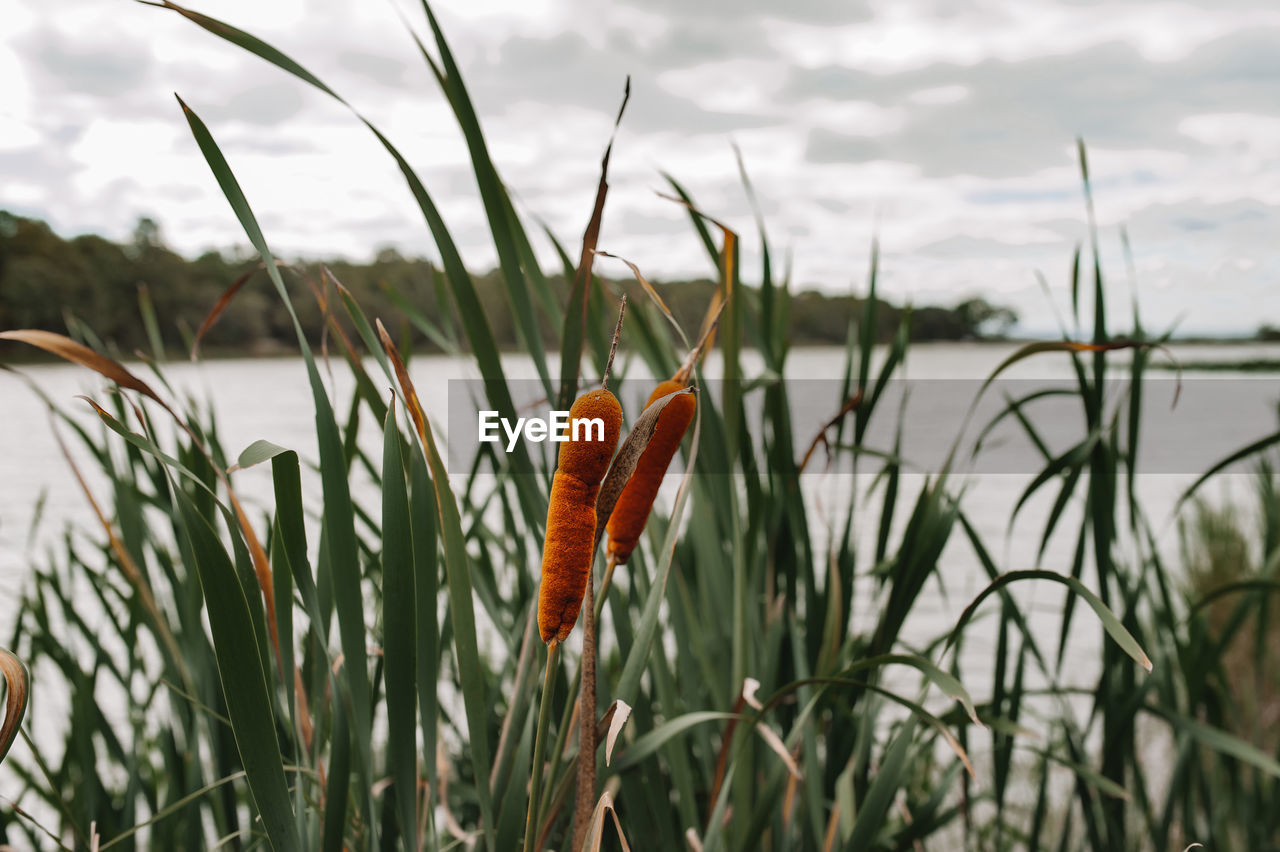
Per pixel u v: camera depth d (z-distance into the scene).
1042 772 1.39
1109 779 1.34
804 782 1.12
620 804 1.19
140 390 0.61
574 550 0.52
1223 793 1.66
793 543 1.28
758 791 1.15
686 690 1.11
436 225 0.77
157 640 1.21
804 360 1.76
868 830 0.87
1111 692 1.36
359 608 0.71
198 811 1.17
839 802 1.02
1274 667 3.00
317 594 0.81
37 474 9.13
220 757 1.08
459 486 1.34
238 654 0.60
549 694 0.56
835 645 1.11
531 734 0.93
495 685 1.15
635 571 1.25
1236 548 4.20
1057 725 1.54
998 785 1.29
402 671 0.70
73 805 1.29
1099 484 1.20
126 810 1.23
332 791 0.74
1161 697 1.51
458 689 1.44
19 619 1.31
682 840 1.15
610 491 0.55
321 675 0.97
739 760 1.03
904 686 2.98
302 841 0.75
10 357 14.36
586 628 0.62
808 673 1.17
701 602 1.18
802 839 1.13
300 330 0.67
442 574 1.21
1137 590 1.31
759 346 1.23
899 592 1.11
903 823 1.34
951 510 1.08
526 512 0.90
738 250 1.00
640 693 1.00
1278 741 2.21
